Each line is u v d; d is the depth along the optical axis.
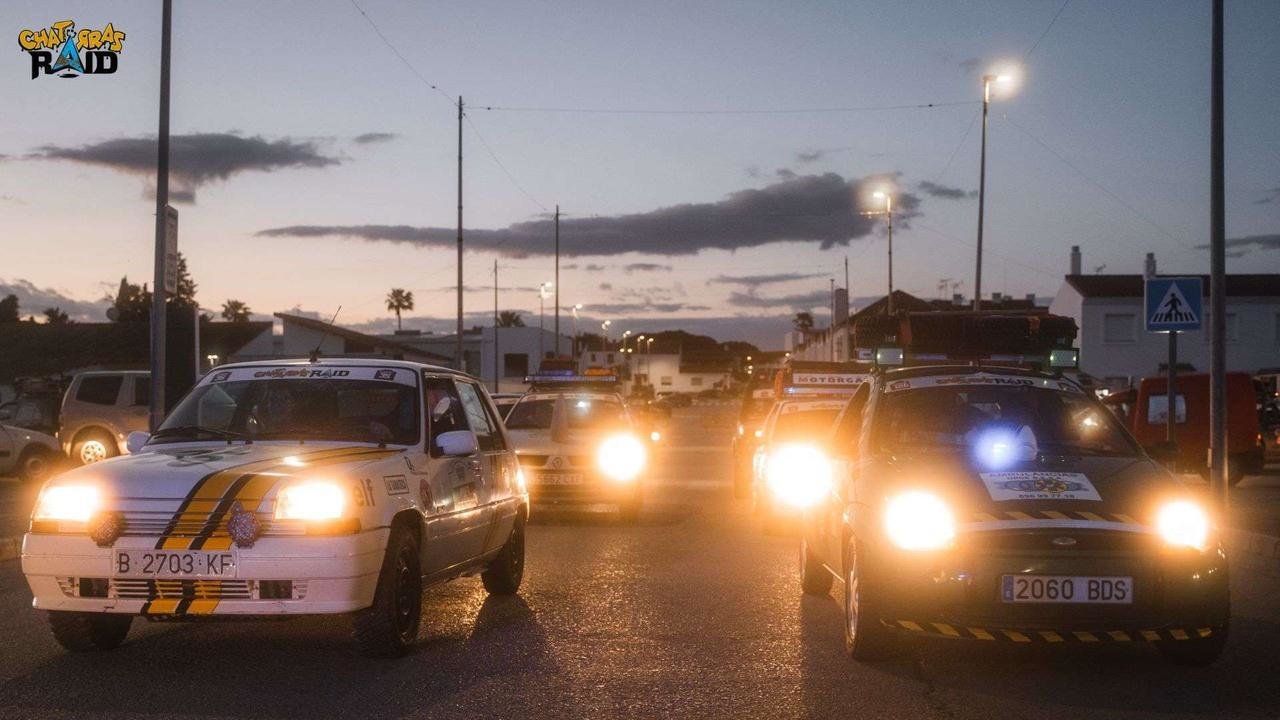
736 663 6.94
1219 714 5.88
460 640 7.59
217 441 7.77
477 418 9.16
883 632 6.81
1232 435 22.47
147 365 53.28
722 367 154.12
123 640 7.48
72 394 24.28
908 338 13.31
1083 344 52.91
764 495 14.61
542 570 10.81
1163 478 7.03
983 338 13.17
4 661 6.95
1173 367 14.95
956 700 6.12
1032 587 6.35
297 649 7.30
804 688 6.36
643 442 15.55
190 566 6.40
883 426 8.05
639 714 5.82
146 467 6.76
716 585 9.90
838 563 7.88
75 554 6.48
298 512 6.46
